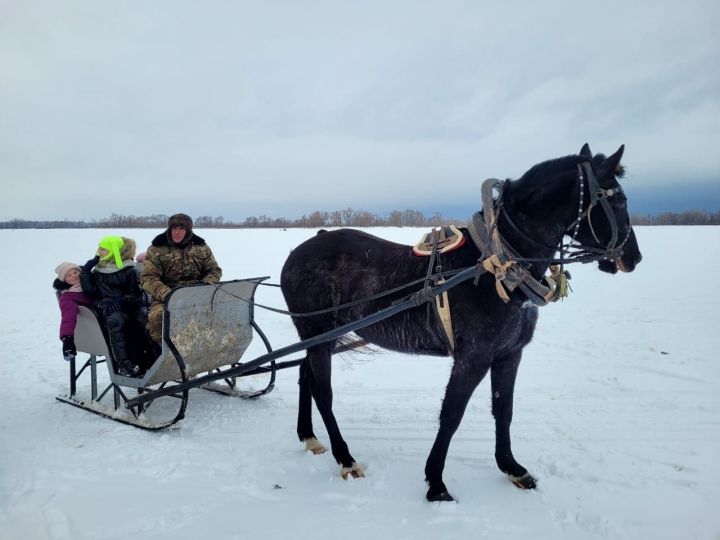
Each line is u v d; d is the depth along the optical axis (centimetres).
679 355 716
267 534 319
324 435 485
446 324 352
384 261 407
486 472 403
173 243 533
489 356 354
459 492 373
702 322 944
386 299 391
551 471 403
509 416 385
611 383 608
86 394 593
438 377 658
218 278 542
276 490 379
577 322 984
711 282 1480
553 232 346
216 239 3459
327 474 405
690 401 539
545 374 654
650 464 404
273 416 530
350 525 330
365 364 718
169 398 587
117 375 512
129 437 472
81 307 527
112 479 390
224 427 501
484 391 590
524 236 348
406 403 566
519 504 356
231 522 333
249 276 1606
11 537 312
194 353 496
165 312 466
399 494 372
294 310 450
